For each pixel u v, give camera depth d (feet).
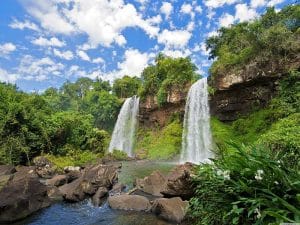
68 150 78.84
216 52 102.37
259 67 69.15
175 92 104.88
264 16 78.33
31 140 71.10
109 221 26.78
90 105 182.39
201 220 16.38
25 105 73.26
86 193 35.86
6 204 27.68
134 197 31.27
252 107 75.66
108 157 89.61
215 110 86.79
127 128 134.31
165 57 122.21
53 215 29.60
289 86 64.23
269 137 23.94
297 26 69.41
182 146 96.48
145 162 87.30
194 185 26.89
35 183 32.83
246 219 12.14
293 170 12.06
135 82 183.42
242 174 12.70
